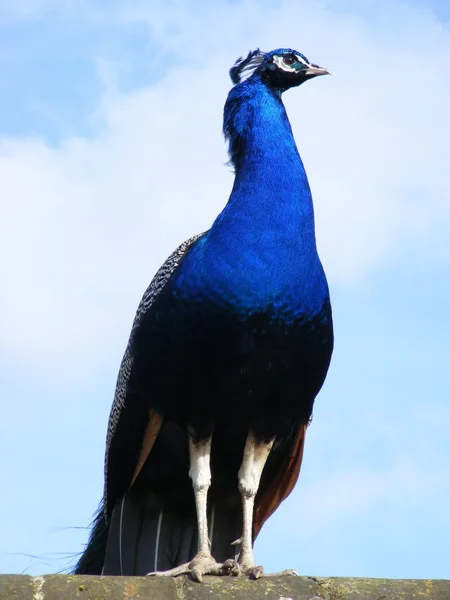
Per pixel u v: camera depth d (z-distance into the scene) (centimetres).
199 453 1238
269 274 1221
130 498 1291
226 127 1366
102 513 1347
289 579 943
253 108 1348
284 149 1309
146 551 1273
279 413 1253
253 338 1218
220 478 1304
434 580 931
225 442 1282
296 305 1226
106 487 1327
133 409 1287
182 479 1284
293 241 1243
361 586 931
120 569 1262
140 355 1263
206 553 1127
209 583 939
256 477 1241
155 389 1255
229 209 1270
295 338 1227
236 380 1226
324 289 1257
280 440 1283
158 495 1289
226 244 1237
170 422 1273
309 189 1295
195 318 1226
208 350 1226
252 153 1309
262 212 1255
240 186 1287
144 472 1291
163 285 1263
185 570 1087
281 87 1423
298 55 1437
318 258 1273
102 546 1331
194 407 1244
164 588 923
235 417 1252
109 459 1324
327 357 1269
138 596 912
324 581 941
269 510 1334
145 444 1270
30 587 895
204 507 1204
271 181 1280
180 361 1235
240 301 1214
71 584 901
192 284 1230
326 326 1256
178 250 1312
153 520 1285
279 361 1227
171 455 1279
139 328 1273
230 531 1298
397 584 929
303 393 1256
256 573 1065
